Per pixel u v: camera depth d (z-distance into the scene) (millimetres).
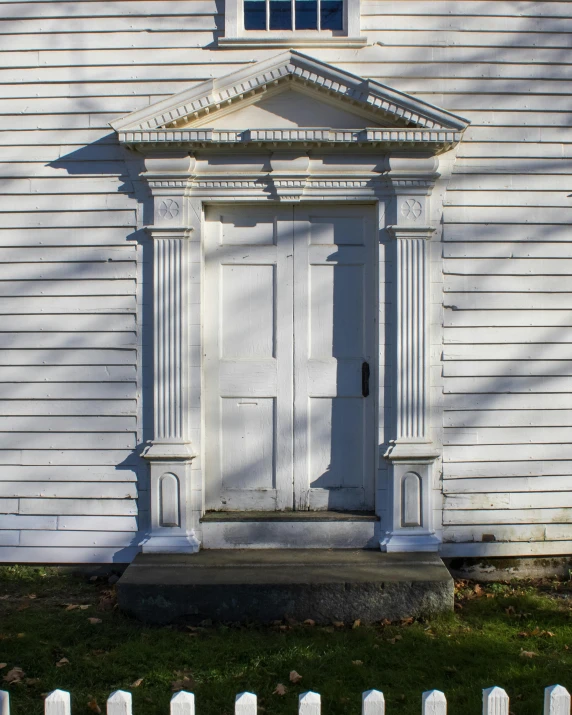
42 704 3797
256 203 5773
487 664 4301
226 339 5824
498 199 5793
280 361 5816
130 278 5766
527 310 5805
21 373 5773
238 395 5824
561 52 5809
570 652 4492
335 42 5727
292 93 5660
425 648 4512
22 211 5781
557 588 5641
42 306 5770
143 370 5758
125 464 5762
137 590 4922
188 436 5691
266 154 5688
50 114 5785
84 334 5766
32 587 5551
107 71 5762
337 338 5820
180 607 4926
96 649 4516
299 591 4941
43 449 5781
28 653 4371
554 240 5809
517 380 5797
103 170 5770
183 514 5621
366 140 5543
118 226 5766
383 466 5695
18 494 5781
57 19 5766
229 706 3809
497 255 5789
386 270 5734
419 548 5578
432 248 5770
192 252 5719
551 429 5820
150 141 5531
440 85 5773
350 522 5664
